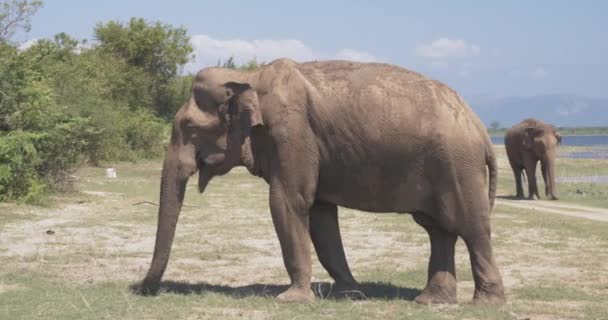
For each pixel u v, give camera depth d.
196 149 10.39
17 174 21.77
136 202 24.73
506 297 10.92
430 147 9.70
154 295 10.48
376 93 9.85
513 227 19.97
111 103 50.12
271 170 10.13
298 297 10.13
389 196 9.95
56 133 24.14
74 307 9.62
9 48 25.61
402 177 9.84
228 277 12.66
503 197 32.44
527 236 18.20
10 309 9.48
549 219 22.00
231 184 36.12
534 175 31.50
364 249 16.09
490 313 9.45
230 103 10.20
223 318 9.23
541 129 31.39
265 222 20.61
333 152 9.93
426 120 9.71
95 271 12.94
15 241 15.96
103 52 62.03
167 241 10.42
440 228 10.21
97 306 9.73
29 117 23.33
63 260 13.89
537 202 29.50
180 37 66.88
